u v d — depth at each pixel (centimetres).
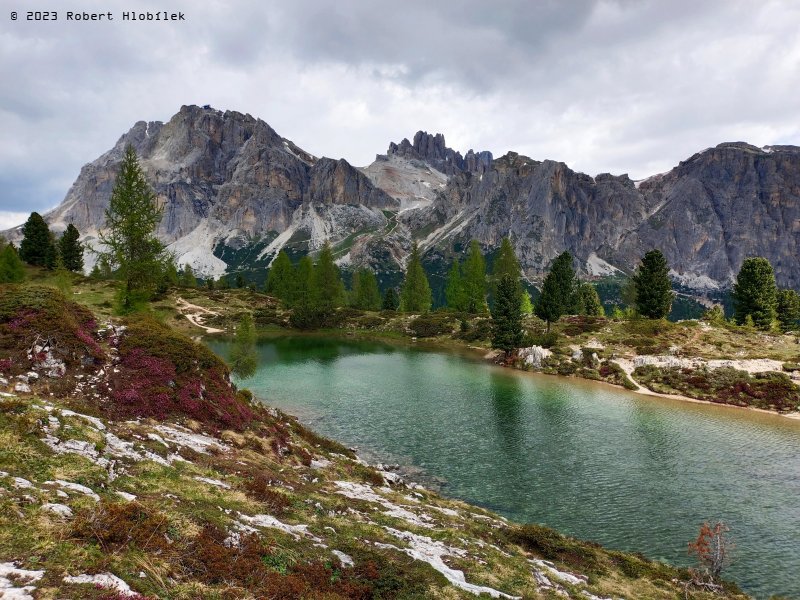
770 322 9481
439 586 1289
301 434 3300
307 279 12756
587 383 6781
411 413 4719
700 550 2116
